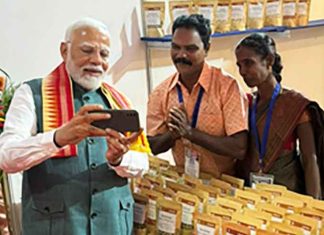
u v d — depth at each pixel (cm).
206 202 171
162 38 269
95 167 162
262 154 192
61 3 247
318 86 422
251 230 152
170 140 198
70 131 143
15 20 232
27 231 160
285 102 190
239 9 287
